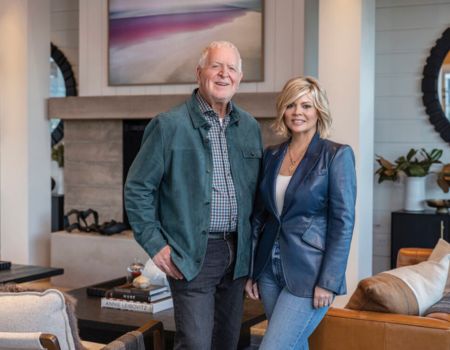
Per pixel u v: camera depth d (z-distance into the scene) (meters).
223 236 2.57
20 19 6.32
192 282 2.52
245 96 5.62
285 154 2.62
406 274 2.95
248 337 4.03
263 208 2.64
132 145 6.31
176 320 2.57
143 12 6.21
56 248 6.17
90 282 6.02
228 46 2.55
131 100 6.09
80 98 6.33
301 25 5.59
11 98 6.39
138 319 3.52
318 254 2.49
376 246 6.39
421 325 2.57
